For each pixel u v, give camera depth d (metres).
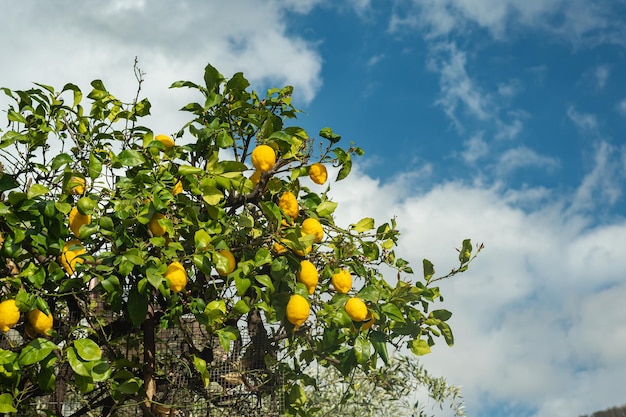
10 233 3.54
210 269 3.65
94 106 4.29
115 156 3.76
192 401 4.12
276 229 3.98
